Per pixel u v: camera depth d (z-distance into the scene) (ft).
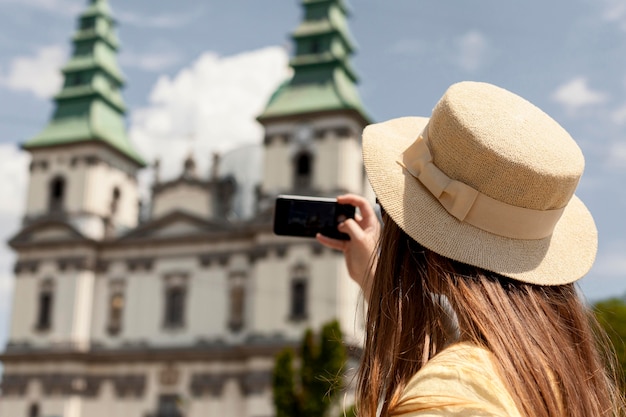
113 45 183.21
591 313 6.82
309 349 80.48
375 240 11.43
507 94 6.33
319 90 157.69
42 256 165.68
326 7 164.76
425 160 6.37
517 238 6.26
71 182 169.48
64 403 157.17
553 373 5.69
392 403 5.33
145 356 156.87
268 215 152.97
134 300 161.27
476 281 6.04
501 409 5.02
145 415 154.61
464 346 5.58
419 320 6.18
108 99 177.27
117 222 174.19
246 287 155.33
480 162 6.00
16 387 161.17
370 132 7.23
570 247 6.72
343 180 151.53
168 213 161.48
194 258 159.74
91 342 161.68
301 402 78.59
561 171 5.97
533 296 6.11
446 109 6.19
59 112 176.55
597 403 5.95
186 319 157.48
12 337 163.43
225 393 151.12
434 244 6.20
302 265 149.38
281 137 156.76
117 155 176.35
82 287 162.09
